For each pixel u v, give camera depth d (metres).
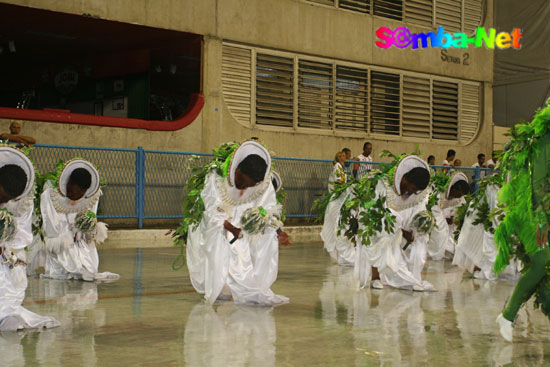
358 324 5.04
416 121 20.42
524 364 3.87
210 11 16.27
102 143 14.65
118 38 16.52
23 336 4.55
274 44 17.39
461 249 8.20
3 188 4.68
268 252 6.05
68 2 14.27
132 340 4.43
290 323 5.06
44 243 7.66
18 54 18.53
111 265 9.05
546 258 4.17
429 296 6.57
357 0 19.12
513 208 4.37
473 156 21.64
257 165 5.82
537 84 23.06
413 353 4.11
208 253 5.91
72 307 5.76
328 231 9.52
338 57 18.59
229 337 4.54
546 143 4.11
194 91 16.86
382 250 6.99
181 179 15.06
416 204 7.06
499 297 6.53
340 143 18.64
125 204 14.15
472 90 21.83
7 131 13.42
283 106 17.72
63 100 19.69
